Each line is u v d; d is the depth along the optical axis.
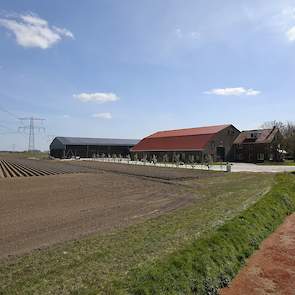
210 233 9.72
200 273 7.14
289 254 9.48
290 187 20.81
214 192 21.73
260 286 7.40
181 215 13.57
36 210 16.05
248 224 11.08
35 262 7.85
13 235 11.16
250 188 22.34
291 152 73.44
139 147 83.38
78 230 11.83
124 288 5.99
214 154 67.69
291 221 13.76
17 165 57.78
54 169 46.81
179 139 74.19
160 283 6.23
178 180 31.16
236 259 8.58
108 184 27.72
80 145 97.75
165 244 8.85
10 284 6.46
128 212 15.40
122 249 8.56
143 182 29.31
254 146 70.25
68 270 7.11
